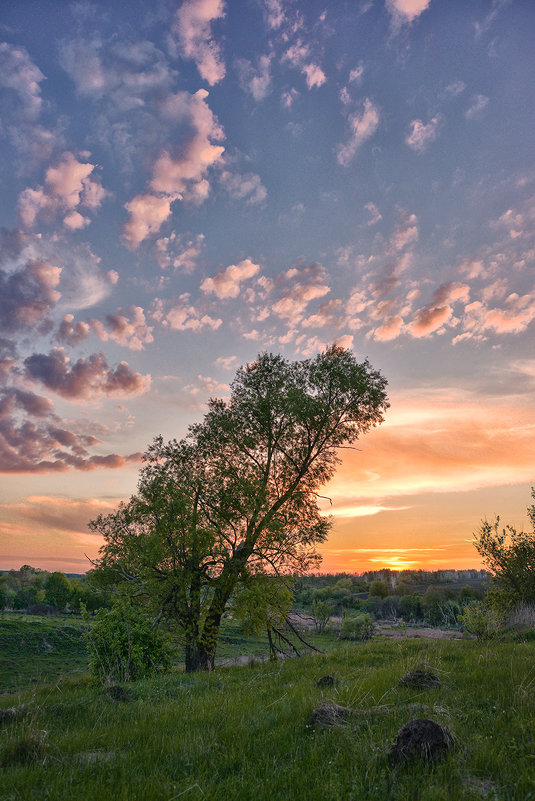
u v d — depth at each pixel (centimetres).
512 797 360
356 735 525
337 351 2484
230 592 2112
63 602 11919
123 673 1500
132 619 1688
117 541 2128
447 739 455
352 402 2398
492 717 555
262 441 2425
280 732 555
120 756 510
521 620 2044
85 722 701
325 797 369
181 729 609
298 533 2222
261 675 1191
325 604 6481
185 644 1952
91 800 380
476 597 10625
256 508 2161
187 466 2302
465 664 956
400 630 8106
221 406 2456
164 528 2009
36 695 1107
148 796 380
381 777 403
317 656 1566
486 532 2428
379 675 888
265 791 384
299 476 2359
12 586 15212
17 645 5838
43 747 525
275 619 2150
